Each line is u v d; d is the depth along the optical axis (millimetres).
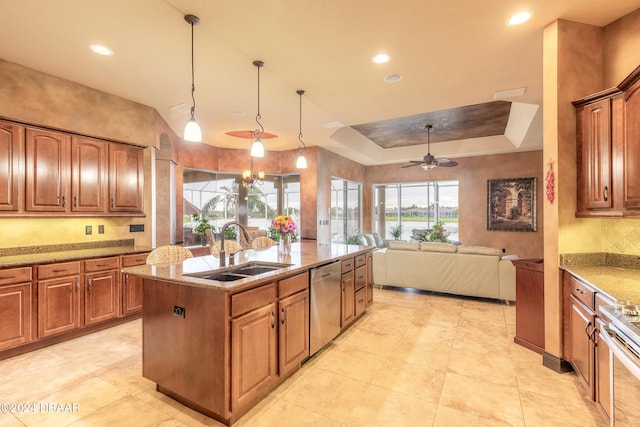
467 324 3715
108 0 2109
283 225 3342
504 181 7578
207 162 6547
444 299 4758
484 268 4496
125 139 3887
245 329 2033
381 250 5449
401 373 2607
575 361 2391
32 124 3146
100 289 3438
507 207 7539
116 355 2904
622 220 2521
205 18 2326
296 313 2549
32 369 2643
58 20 2332
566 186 2545
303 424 1982
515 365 2725
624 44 2463
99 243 3916
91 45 2691
